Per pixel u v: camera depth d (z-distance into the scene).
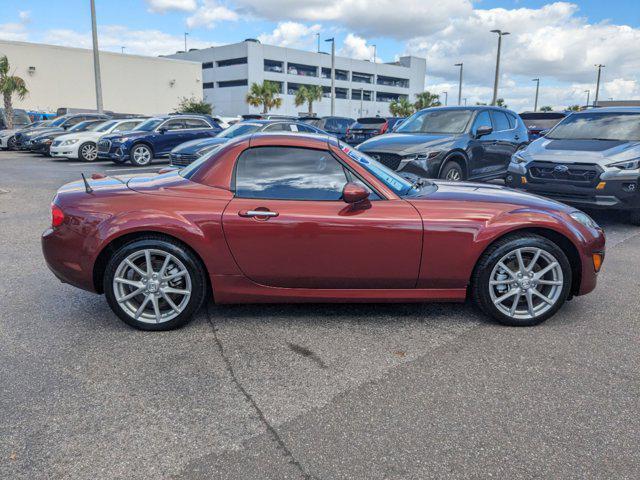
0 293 4.36
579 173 6.99
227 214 3.44
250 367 3.09
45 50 38.84
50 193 10.16
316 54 79.25
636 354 3.28
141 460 2.25
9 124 27.17
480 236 3.51
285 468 2.21
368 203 3.52
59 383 2.89
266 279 3.55
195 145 10.97
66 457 2.27
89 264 3.48
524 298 3.79
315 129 13.28
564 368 3.09
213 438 2.41
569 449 2.33
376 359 3.20
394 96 93.62
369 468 2.21
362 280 3.57
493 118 9.53
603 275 5.00
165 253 3.46
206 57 78.75
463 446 2.35
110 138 15.50
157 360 3.17
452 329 3.66
